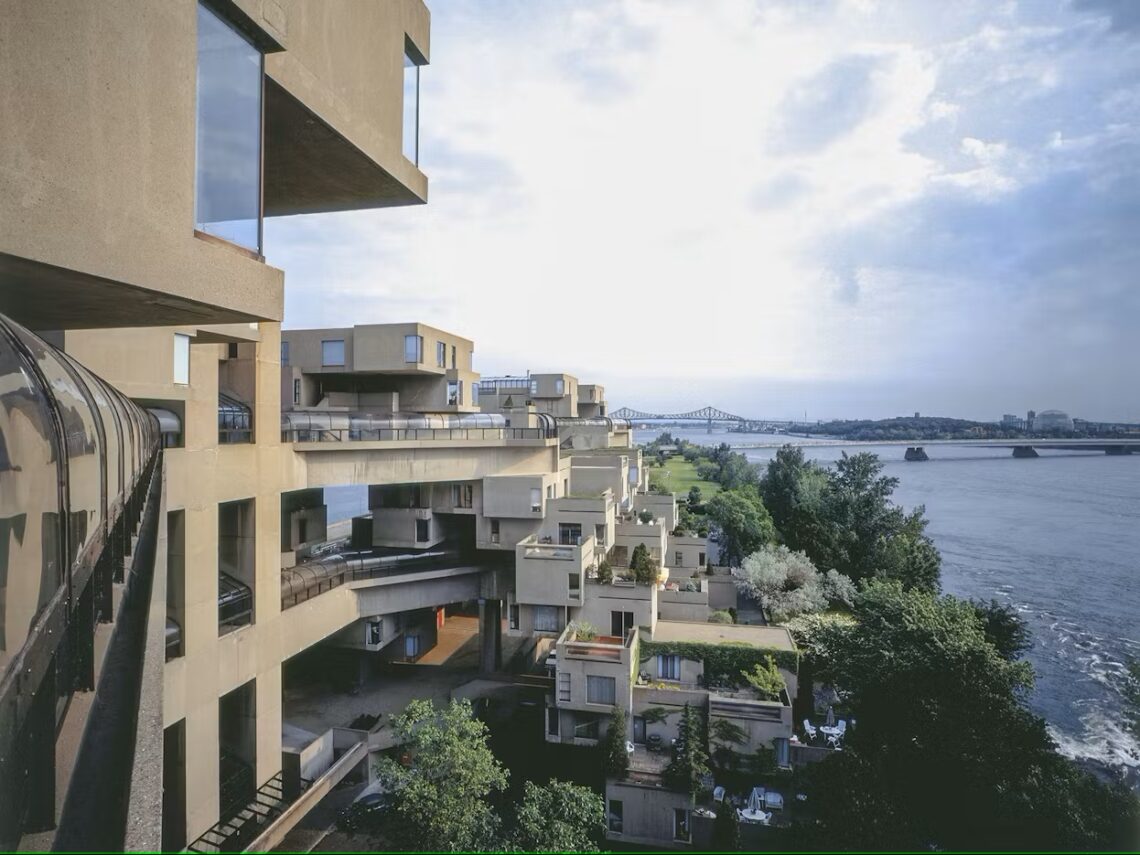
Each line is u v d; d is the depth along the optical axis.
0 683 3.02
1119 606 64.06
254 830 22.11
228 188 8.42
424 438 36.06
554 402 72.69
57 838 2.65
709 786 27.73
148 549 7.58
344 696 36.66
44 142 5.80
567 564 33.22
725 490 90.44
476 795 23.19
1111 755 36.00
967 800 24.48
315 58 11.21
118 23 6.52
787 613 46.09
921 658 28.36
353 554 34.84
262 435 24.42
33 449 3.61
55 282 6.65
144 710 3.79
